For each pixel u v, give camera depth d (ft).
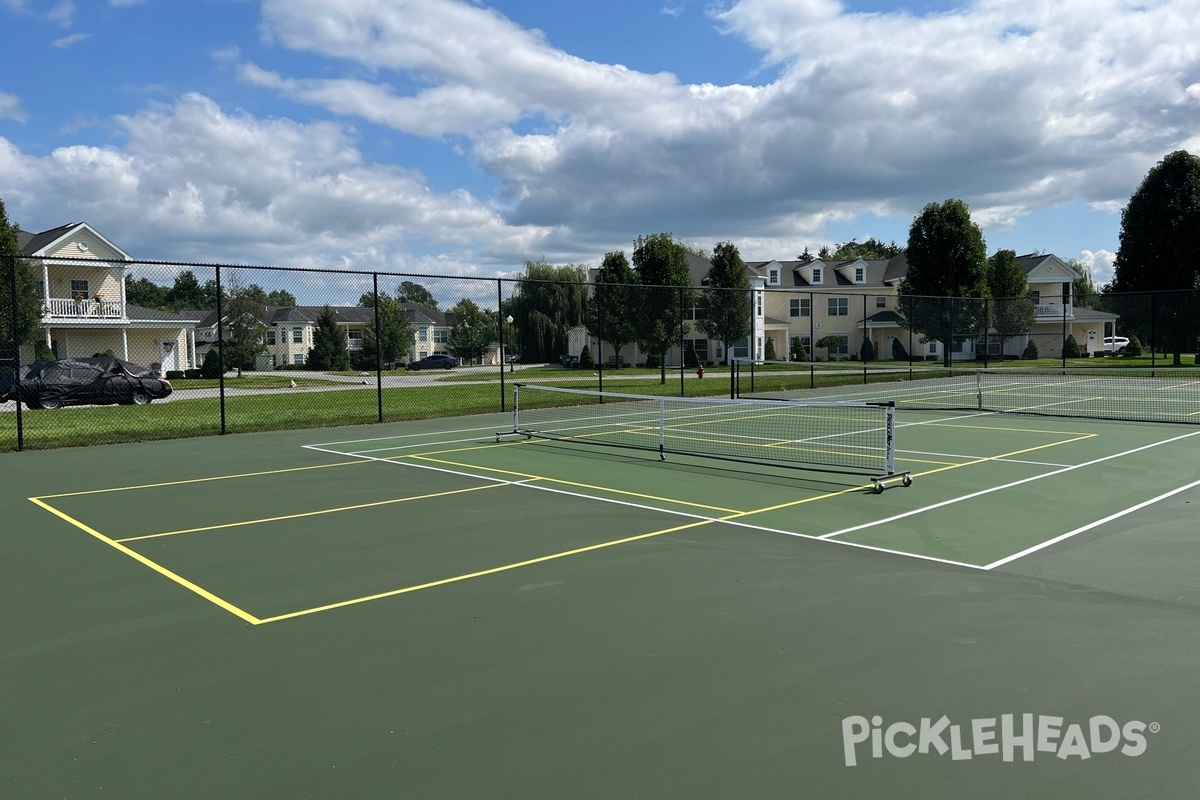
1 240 96.89
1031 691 13.91
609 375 136.36
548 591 19.80
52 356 109.81
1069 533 25.09
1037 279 195.42
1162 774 11.28
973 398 79.61
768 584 20.17
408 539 25.23
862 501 30.45
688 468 38.99
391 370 176.35
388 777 11.37
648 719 13.05
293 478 37.01
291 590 20.17
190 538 25.73
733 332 124.06
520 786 11.09
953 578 20.49
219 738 12.58
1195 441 45.65
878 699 13.66
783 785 11.07
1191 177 134.41
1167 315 106.63
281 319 216.74
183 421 64.85
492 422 62.69
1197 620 17.26
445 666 15.29
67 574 21.83
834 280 204.23
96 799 10.87
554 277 221.05
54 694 14.26
